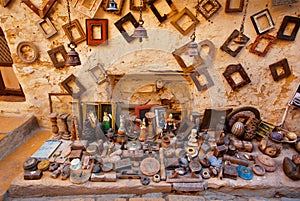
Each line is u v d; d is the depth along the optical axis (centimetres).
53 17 161
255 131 179
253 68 172
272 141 176
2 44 181
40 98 192
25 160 156
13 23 164
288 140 175
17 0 157
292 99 180
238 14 156
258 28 158
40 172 143
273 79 175
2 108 198
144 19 159
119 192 142
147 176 146
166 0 152
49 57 175
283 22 155
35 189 138
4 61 189
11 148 173
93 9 154
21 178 142
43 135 196
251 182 142
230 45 164
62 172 144
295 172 143
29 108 196
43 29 164
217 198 143
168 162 154
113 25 160
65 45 170
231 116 182
